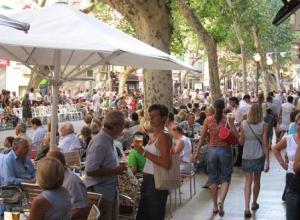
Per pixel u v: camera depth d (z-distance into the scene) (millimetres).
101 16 27734
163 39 14016
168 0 14055
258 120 9758
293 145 7145
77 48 6141
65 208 4941
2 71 49125
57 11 7074
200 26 24094
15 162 8086
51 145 8055
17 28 5355
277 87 60656
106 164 6543
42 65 8961
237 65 68688
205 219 9625
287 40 49750
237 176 14352
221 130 9695
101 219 6598
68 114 40656
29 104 31922
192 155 11719
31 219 4832
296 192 6477
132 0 13633
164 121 6848
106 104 39719
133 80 67625
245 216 9797
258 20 33906
